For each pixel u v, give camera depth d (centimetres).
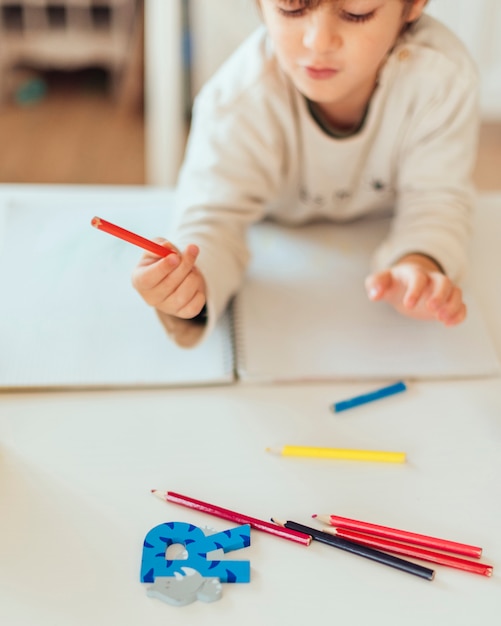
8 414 62
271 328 70
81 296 72
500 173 160
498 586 51
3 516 54
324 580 51
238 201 76
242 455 59
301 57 65
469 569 52
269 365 66
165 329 66
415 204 78
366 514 55
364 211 85
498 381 67
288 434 61
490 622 49
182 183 79
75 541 53
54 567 51
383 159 80
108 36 170
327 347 69
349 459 59
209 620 48
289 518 55
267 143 76
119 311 71
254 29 127
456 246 75
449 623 49
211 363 67
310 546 53
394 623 49
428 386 66
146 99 173
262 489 57
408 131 77
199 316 69
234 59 78
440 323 71
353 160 79
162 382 65
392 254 75
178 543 53
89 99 178
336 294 74
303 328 70
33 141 166
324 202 83
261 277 76
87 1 164
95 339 68
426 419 63
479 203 88
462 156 78
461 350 69
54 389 64
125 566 51
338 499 56
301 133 77
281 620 48
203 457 59
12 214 80
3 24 168
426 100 75
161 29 120
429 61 73
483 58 110
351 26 63
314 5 61
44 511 54
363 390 66
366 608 49
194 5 133
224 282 70
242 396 65
